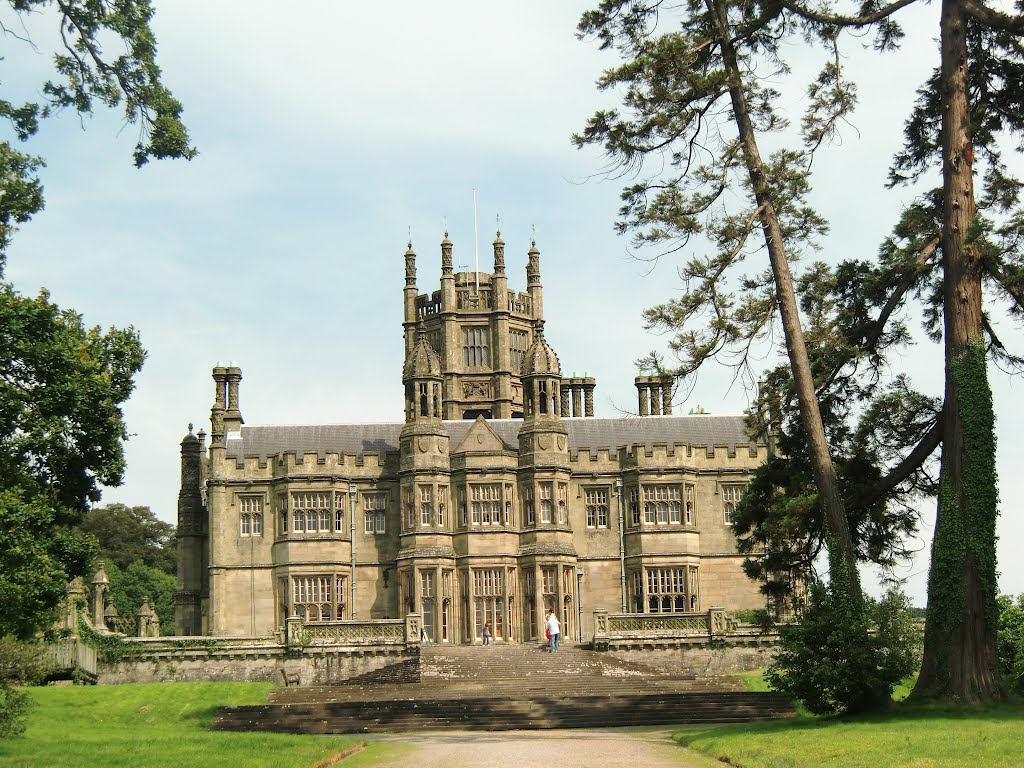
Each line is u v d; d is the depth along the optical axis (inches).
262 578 2950.3
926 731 1323.8
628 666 2452.0
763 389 1733.5
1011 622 2132.1
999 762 1125.7
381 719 1930.4
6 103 1502.2
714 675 2411.4
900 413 1722.4
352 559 2965.1
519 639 2908.5
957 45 1648.6
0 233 1572.3
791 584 1820.9
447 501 2960.1
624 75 1626.5
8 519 1503.4
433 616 2891.2
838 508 1616.6
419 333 3095.5
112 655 2456.9
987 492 1568.7
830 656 1552.7
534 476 2957.7
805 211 1660.9
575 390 3759.8
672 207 1608.0
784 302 1644.9
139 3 1476.4
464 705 1985.7
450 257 4003.4
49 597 1582.2
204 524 3095.5
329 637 2518.5
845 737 1325.0
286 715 1966.0
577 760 1322.6
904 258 1663.4
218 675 2476.6
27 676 1611.7
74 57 1492.4
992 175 1736.0
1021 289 1598.2
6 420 1582.2
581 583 2970.0
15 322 1592.0
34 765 1256.8
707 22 1701.5
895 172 1785.2
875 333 1731.1
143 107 1502.2
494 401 3937.0
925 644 1584.6
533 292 4092.0
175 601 3056.1
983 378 1587.1
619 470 3004.4
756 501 1834.4
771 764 1220.5
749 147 1663.4
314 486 2962.6
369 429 3171.8
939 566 1571.1
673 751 1405.0
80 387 1619.1
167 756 1327.5
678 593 2940.5
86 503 1692.9
